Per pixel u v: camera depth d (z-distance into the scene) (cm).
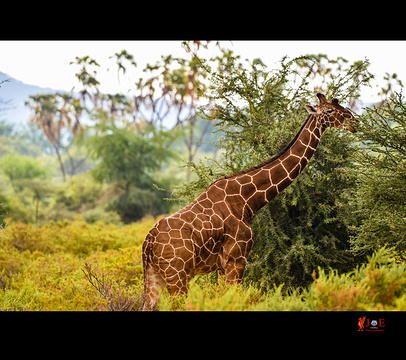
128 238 1188
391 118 621
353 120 596
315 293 423
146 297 520
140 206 2975
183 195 732
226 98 719
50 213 2680
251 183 566
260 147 691
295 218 692
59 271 782
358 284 437
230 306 419
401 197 604
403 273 467
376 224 611
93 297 552
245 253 552
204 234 524
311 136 585
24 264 864
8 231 1093
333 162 698
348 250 653
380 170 641
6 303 590
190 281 475
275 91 717
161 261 503
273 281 648
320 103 596
